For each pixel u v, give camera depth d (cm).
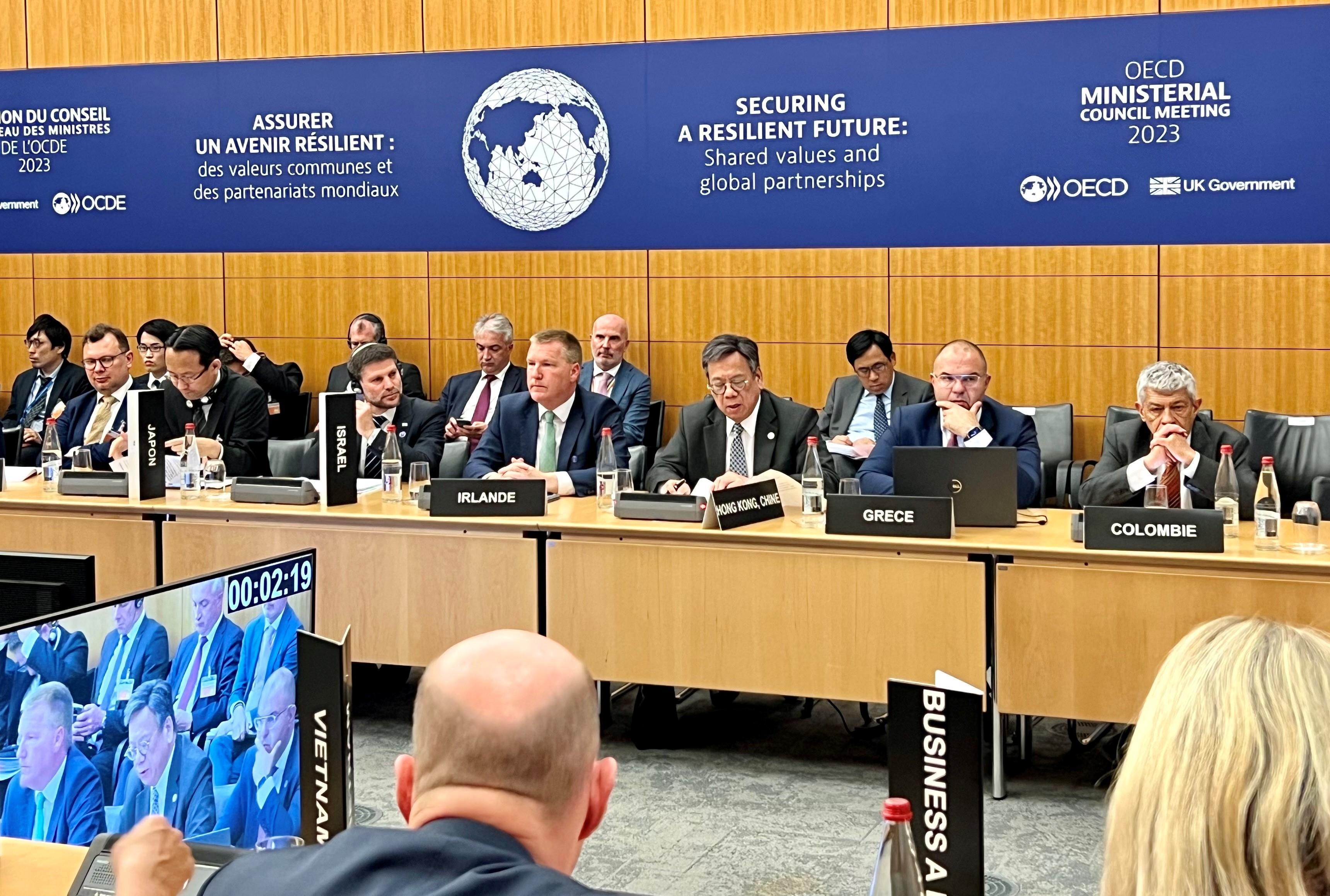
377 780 409
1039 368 662
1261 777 81
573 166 720
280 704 223
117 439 534
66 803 186
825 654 398
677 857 348
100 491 475
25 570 221
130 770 194
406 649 438
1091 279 650
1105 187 644
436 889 101
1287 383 628
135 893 119
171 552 454
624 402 683
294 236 765
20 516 470
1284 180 620
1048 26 644
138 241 788
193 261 781
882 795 392
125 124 784
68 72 789
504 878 101
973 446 441
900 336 680
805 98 682
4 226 803
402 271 752
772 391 702
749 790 396
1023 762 420
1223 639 89
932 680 388
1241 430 635
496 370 693
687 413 505
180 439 512
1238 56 620
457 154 738
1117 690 371
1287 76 614
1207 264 634
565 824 112
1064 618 374
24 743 179
